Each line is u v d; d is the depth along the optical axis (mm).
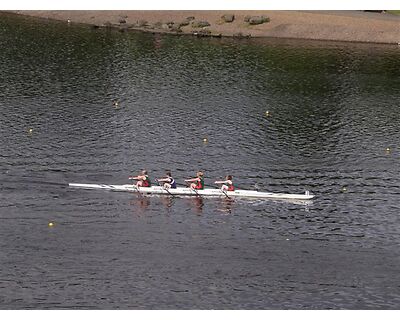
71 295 59188
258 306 58438
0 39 144250
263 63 132750
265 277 62281
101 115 101062
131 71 124312
